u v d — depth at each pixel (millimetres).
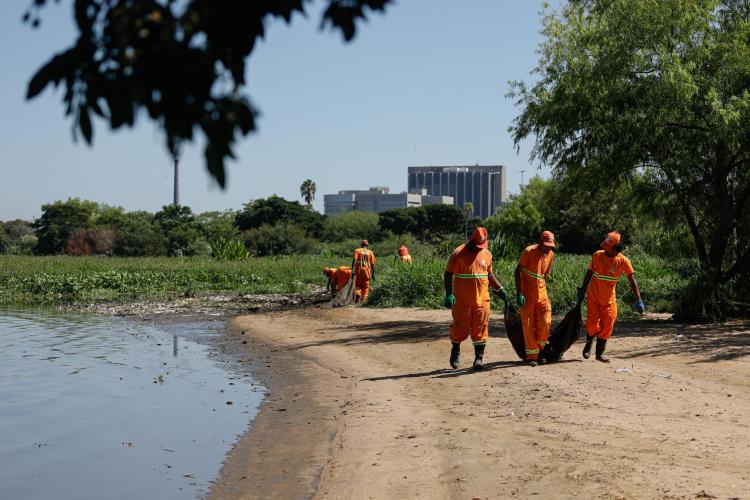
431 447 7668
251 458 7922
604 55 17391
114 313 25234
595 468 6637
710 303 17703
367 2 2561
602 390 9789
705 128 17000
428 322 19156
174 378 12789
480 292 11602
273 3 2531
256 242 81312
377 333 17578
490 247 32719
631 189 19688
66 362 14508
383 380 11609
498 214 64625
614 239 11594
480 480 6578
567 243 46312
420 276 24156
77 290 32344
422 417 8945
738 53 16734
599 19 18078
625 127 17219
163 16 2387
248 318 22781
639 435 7668
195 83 2383
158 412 10180
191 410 10312
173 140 2410
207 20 2412
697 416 8430
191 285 36219
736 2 17891
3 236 108875
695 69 17016
